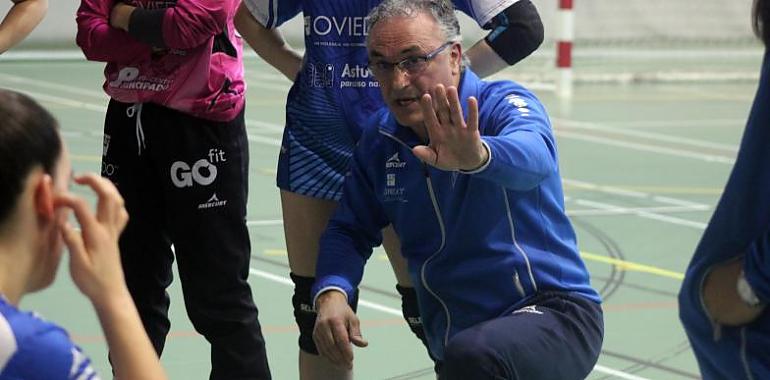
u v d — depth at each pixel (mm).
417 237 5207
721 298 3551
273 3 6227
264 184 14016
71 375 2926
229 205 6090
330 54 6000
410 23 4891
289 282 9812
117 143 6090
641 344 8344
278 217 12297
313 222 6188
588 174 15336
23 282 2982
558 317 4957
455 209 5062
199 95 5902
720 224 3576
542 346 4812
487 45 5926
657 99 23875
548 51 31047
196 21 5684
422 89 4926
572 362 4938
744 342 3557
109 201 3053
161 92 5875
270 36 6379
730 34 33250
